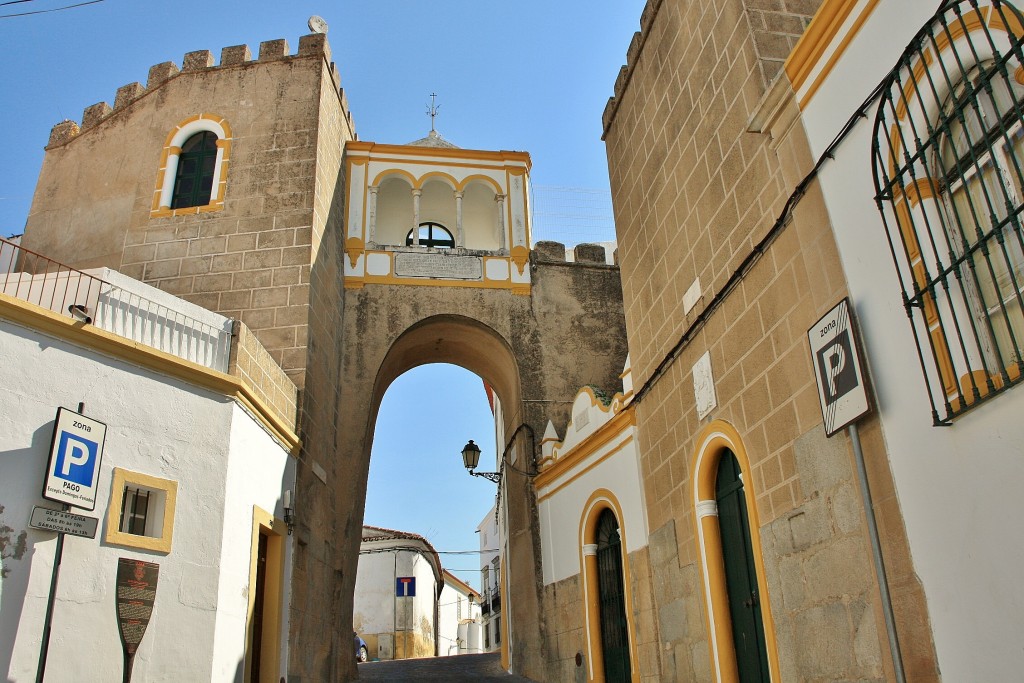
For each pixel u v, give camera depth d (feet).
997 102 17.25
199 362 33.35
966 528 16.72
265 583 37.01
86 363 28.40
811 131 23.45
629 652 38.78
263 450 36.94
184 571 29.45
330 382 52.54
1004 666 15.61
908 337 18.84
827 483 22.35
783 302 25.29
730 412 28.86
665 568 34.55
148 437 29.71
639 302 39.34
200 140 54.49
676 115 34.99
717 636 29.12
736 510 29.32
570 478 48.57
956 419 17.06
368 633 105.91
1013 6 15.07
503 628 65.05
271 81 55.42
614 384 60.13
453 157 65.46
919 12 19.10
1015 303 16.88
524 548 56.65
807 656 23.12
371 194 62.39
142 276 49.32
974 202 18.02
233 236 50.14
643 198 39.04
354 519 52.95
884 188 19.45
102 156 54.90
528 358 59.88
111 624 26.58
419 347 63.93
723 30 30.37
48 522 25.25
